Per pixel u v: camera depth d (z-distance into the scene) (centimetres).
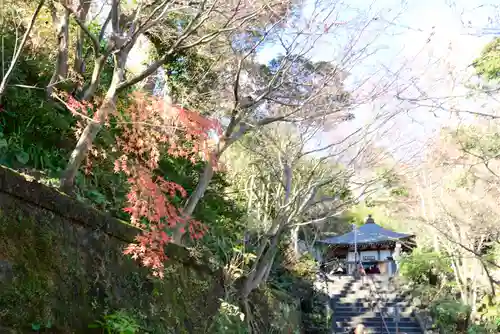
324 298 1598
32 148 601
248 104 712
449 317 1518
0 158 546
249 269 950
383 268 2594
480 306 1513
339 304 1742
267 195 1200
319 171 988
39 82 698
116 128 683
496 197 1245
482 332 1380
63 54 672
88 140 534
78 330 419
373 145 929
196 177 892
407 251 2562
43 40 734
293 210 933
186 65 895
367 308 1702
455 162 1053
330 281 1761
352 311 1703
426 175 1334
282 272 1480
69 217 455
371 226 2494
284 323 1152
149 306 542
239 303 860
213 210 966
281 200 1081
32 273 390
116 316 445
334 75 725
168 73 911
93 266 472
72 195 525
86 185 630
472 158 1080
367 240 2359
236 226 1098
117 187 683
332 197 979
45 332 382
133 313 503
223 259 928
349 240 2391
